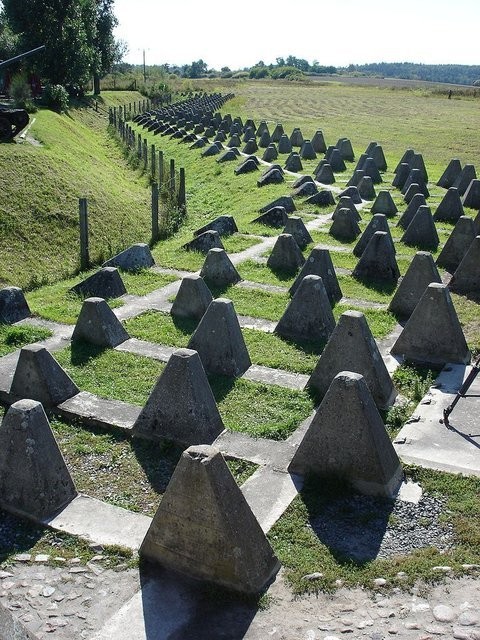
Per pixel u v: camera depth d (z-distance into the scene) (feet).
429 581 19.01
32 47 159.02
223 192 91.45
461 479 23.89
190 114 175.01
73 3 163.22
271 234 64.13
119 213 71.41
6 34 167.73
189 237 65.36
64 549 20.94
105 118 178.29
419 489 23.45
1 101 119.03
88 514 22.56
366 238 56.03
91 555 20.58
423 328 34.68
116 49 225.76
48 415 29.55
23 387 30.30
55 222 63.52
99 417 28.68
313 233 64.44
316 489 23.41
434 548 20.43
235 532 18.63
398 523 21.75
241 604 18.40
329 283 44.62
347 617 17.81
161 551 19.77
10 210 62.08
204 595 18.79
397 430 27.89
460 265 47.34
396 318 41.29
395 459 23.89
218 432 27.25
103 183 80.18
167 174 97.19
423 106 212.02
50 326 40.63
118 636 17.49
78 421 28.99
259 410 29.60
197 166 112.68
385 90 290.56
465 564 19.65
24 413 22.40
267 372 33.63
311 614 17.98
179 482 19.07
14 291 41.70
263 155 115.55
